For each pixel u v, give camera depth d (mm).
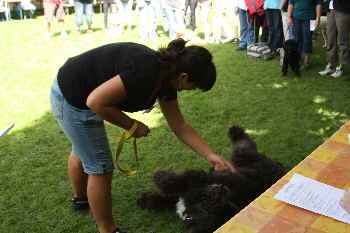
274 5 7516
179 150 4336
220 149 4352
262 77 6762
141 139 4613
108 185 2781
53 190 3652
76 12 10695
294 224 1949
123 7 10750
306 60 6984
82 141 2621
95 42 9891
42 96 6203
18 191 3637
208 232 2654
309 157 2520
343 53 6410
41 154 4320
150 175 3859
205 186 2818
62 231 3121
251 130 4793
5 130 3287
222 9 9188
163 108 2713
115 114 2254
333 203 2086
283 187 2219
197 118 5172
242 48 8570
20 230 3141
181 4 9422
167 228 3109
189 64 2164
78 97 2482
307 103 5578
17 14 14320
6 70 7613
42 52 8961
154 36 9945
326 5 6586
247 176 3043
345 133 2826
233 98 5840
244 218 1990
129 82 2168
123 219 3229
